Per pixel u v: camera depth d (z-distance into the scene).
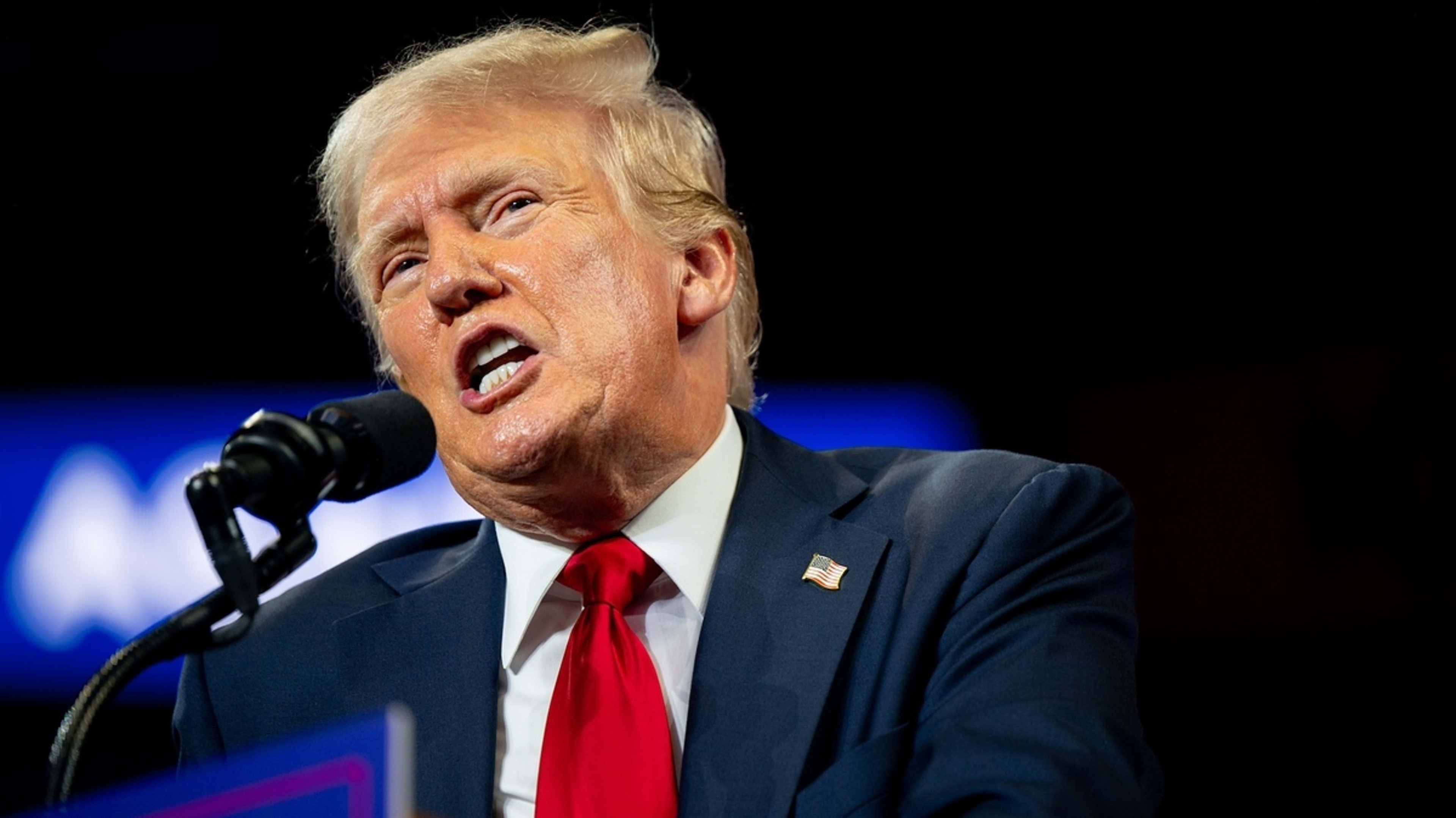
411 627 5.99
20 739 14.23
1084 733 4.84
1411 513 14.36
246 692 6.01
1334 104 13.95
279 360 15.29
